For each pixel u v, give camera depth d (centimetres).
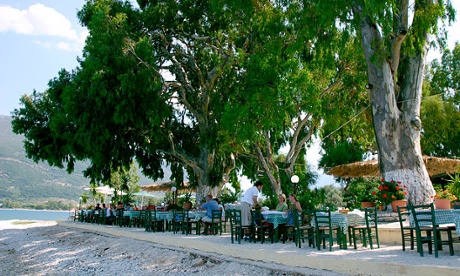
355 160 2514
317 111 1878
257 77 1844
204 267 927
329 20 1272
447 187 1096
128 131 2181
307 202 1559
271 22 1778
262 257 867
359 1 1204
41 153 2288
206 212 1419
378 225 1053
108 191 3262
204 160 2258
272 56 1914
